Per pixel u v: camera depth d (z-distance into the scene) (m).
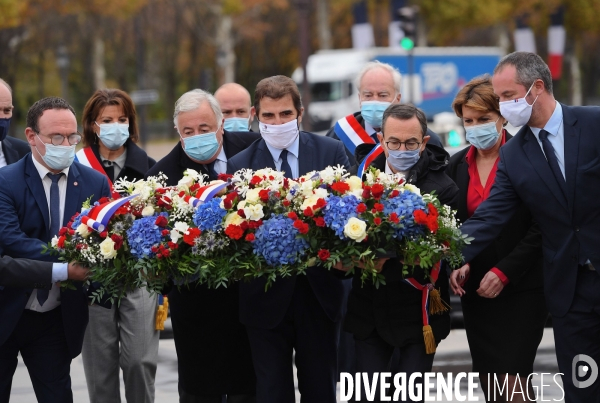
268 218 11.45
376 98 16.09
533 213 12.07
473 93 12.74
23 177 12.31
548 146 11.88
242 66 124.25
